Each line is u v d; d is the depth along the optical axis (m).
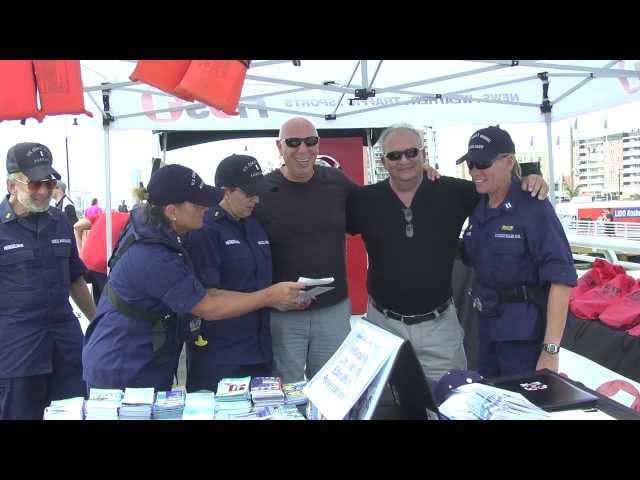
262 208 2.74
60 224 2.77
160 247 1.91
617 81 4.42
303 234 2.75
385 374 1.18
